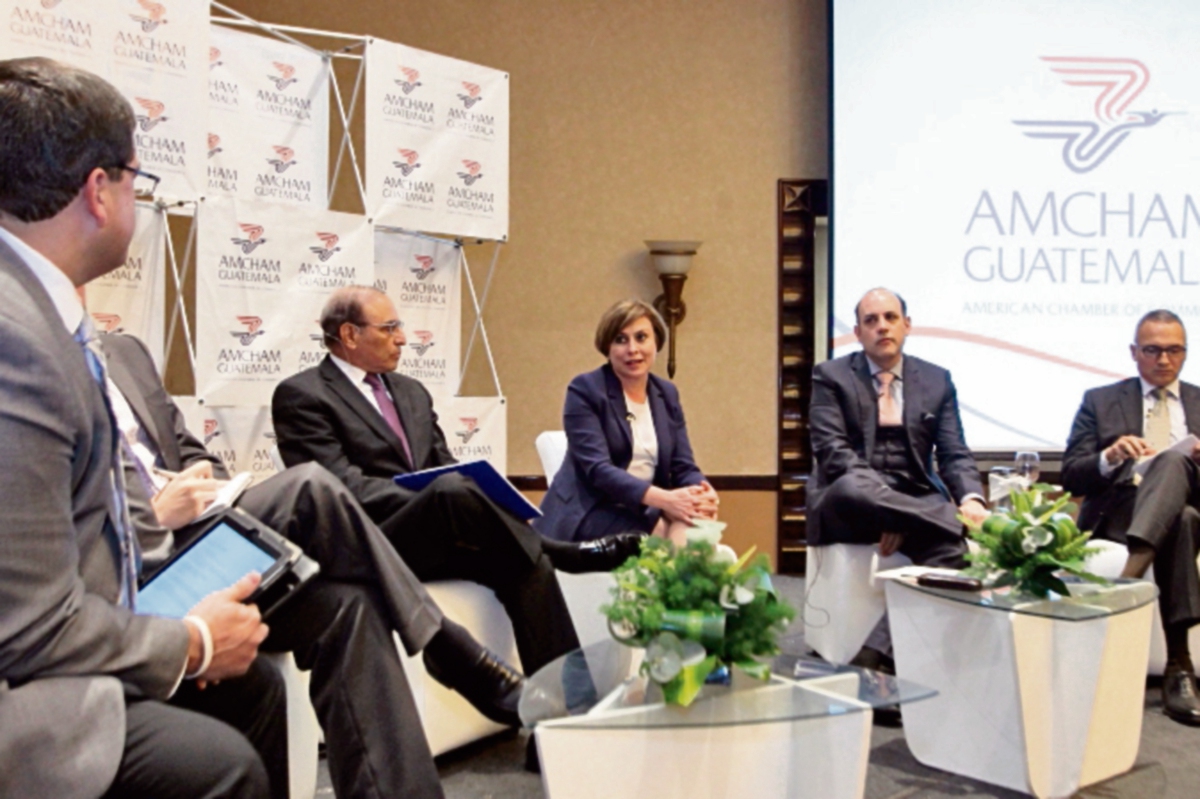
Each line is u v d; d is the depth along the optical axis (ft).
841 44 17.53
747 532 18.34
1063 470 12.55
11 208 4.39
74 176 4.43
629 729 5.39
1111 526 11.82
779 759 5.87
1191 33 17.47
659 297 18.22
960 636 8.17
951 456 11.71
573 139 18.21
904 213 17.53
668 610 5.83
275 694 5.80
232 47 11.90
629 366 10.86
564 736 5.45
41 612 3.88
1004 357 17.51
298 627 5.86
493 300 18.06
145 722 4.27
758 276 18.42
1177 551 10.30
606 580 9.72
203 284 10.94
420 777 5.79
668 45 18.34
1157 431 12.16
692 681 5.57
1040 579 8.15
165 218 10.75
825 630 11.14
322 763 8.66
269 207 11.39
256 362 11.35
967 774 8.14
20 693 3.86
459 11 17.97
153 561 5.45
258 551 5.39
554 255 18.17
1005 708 7.82
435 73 12.89
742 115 18.37
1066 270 17.49
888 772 8.32
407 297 13.21
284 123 12.33
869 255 17.53
